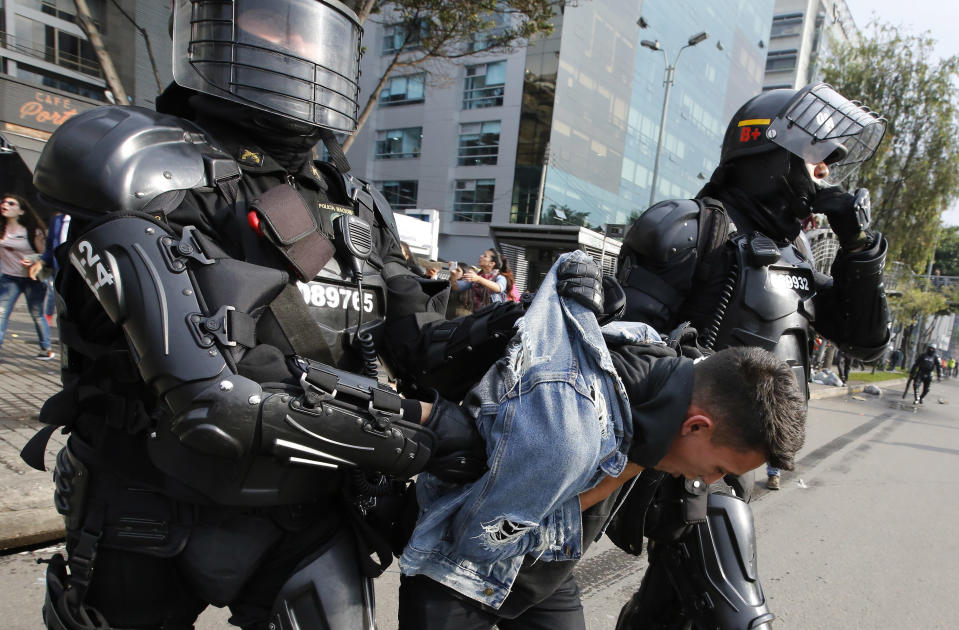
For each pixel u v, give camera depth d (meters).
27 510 2.63
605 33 24.69
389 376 1.43
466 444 1.07
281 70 1.06
